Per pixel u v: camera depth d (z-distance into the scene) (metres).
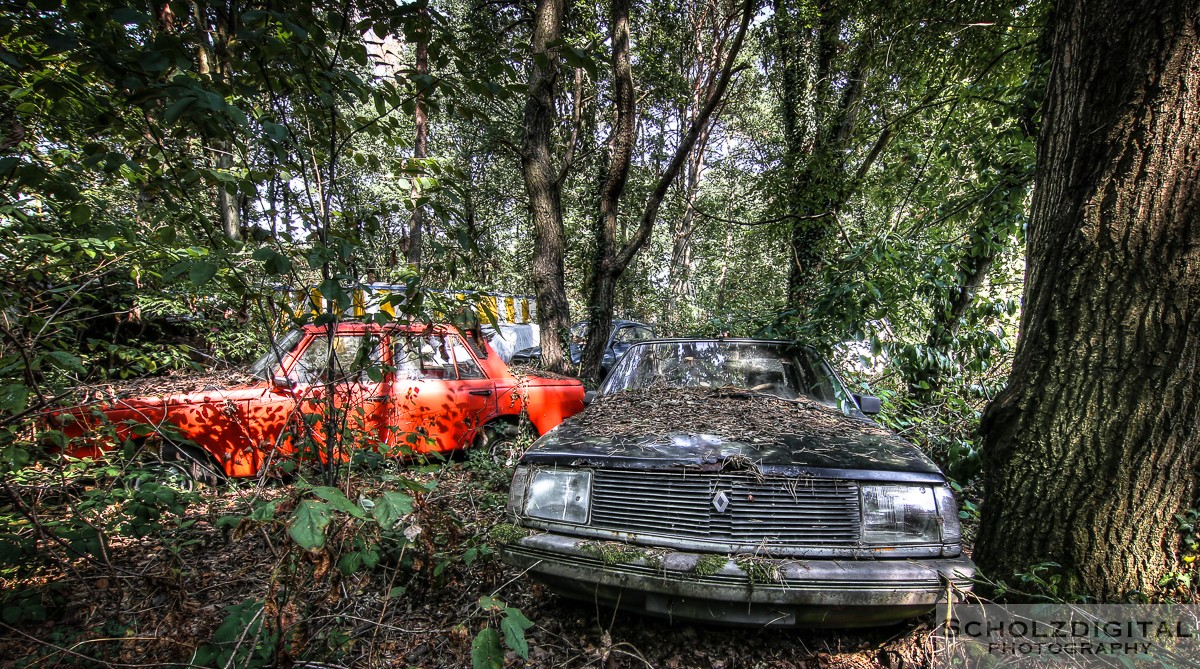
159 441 3.11
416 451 3.46
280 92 2.03
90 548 2.16
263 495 3.13
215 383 3.80
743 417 2.77
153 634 1.88
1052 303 2.24
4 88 1.78
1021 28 5.78
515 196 16.91
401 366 4.23
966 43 6.34
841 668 2.11
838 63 8.86
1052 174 2.34
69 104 1.86
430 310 2.69
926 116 7.22
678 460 2.19
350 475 2.14
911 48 6.64
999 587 2.18
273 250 1.72
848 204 8.10
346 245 2.07
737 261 18.19
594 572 2.07
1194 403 2.01
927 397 5.16
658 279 19.41
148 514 2.48
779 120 11.27
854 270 5.06
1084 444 2.13
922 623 2.24
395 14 1.92
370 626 2.26
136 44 1.64
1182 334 1.99
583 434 2.63
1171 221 1.98
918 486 2.12
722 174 19.55
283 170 2.12
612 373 3.85
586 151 14.39
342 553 1.86
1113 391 2.08
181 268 1.67
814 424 2.69
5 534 2.22
